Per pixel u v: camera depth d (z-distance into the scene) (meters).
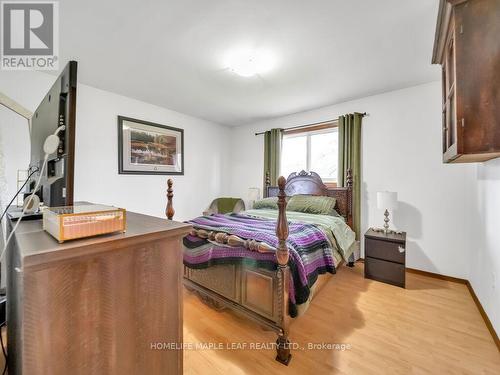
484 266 1.97
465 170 2.56
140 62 2.31
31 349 0.54
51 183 1.08
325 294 2.33
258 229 1.95
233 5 1.57
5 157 2.20
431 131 2.76
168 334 0.81
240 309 1.73
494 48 1.23
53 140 0.87
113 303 0.67
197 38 1.93
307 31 1.84
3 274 1.42
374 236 2.66
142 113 3.41
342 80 2.71
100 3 1.55
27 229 0.79
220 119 4.38
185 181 4.04
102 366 0.66
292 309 1.50
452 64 1.52
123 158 3.18
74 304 0.60
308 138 3.94
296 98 3.27
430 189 2.77
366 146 3.23
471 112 1.28
